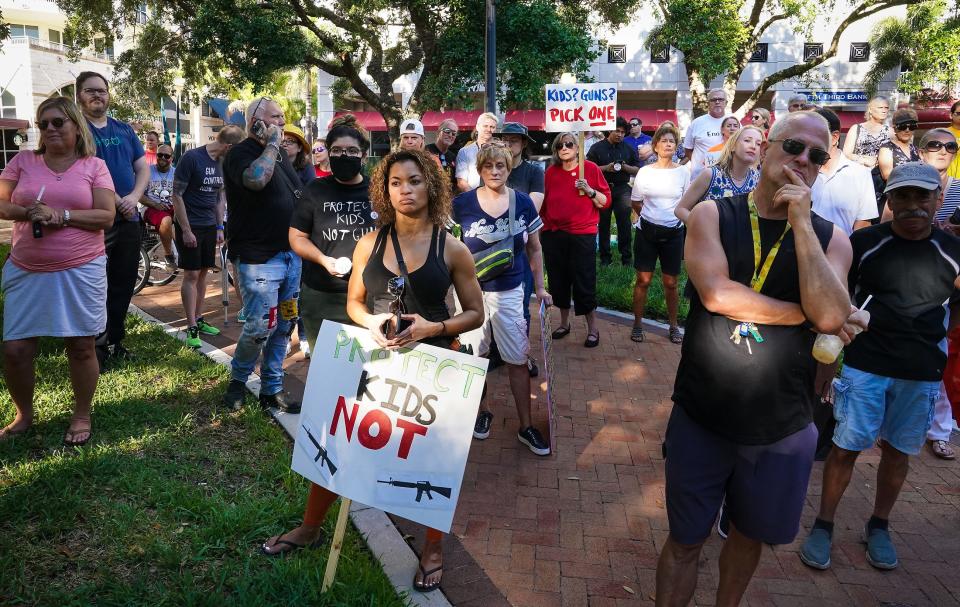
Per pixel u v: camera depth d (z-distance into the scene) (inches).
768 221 99.8
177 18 695.1
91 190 170.6
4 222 802.2
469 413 117.3
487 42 458.6
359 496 119.4
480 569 138.0
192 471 162.4
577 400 231.9
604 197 277.3
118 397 203.0
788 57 1350.9
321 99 1418.6
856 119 1362.0
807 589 136.3
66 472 154.3
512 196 184.2
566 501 166.4
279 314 200.7
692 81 1015.0
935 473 185.5
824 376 149.9
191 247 262.5
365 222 171.6
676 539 105.7
